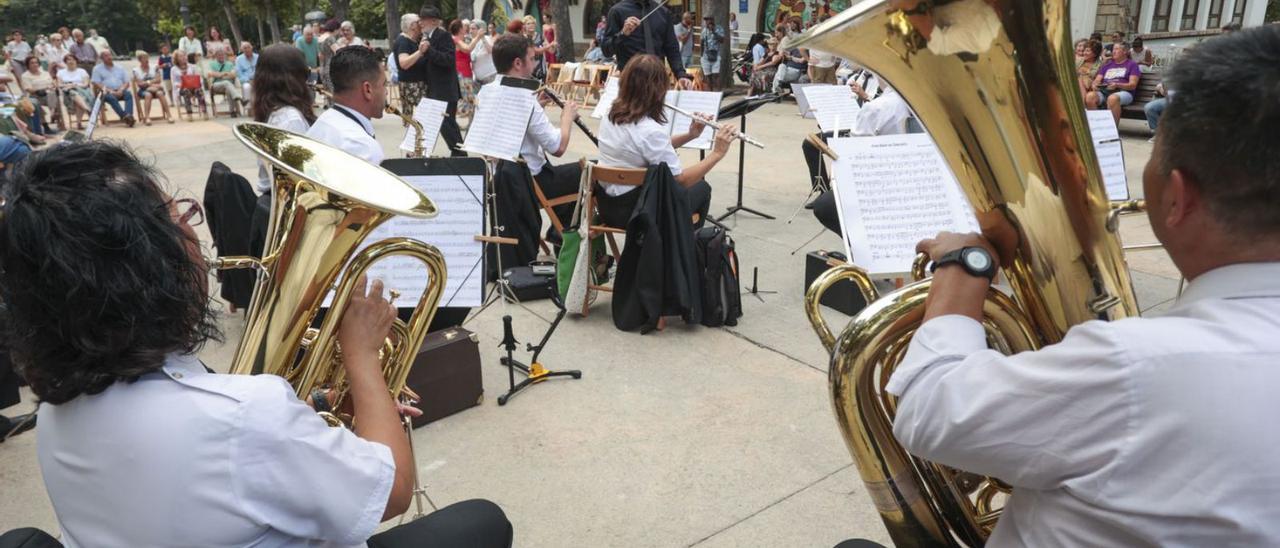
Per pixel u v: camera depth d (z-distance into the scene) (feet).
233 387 3.19
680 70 22.39
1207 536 2.47
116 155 3.25
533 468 8.91
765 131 31.76
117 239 2.97
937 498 4.03
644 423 9.79
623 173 12.32
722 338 12.16
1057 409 2.64
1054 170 3.27
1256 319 2.52
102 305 2.96
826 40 3.64
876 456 3.89
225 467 3.06
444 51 24.90
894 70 3.58
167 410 3.08
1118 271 3.43
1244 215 2.54
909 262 10.18
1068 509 2.79
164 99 40.70
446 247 8.93
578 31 73.87
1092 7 42.60
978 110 3.36
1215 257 2.68
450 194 8.92
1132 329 2.58
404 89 25.98
